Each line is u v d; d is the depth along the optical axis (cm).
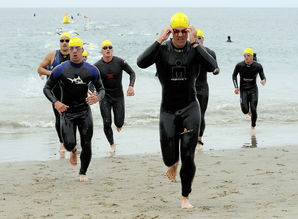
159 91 2252
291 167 847
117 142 1191
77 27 8825
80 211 591
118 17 16300
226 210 575
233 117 1608
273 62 3672
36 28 8369
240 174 800
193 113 587
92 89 1014
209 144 1141
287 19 15688
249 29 9025
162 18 15088
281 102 1906
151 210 590
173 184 746
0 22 11588
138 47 4759
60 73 736
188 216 547
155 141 1207
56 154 1056
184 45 580
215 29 8969
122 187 731
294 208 559
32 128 1446
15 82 2512
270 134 1285
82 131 763
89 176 812
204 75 1012
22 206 620
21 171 855
